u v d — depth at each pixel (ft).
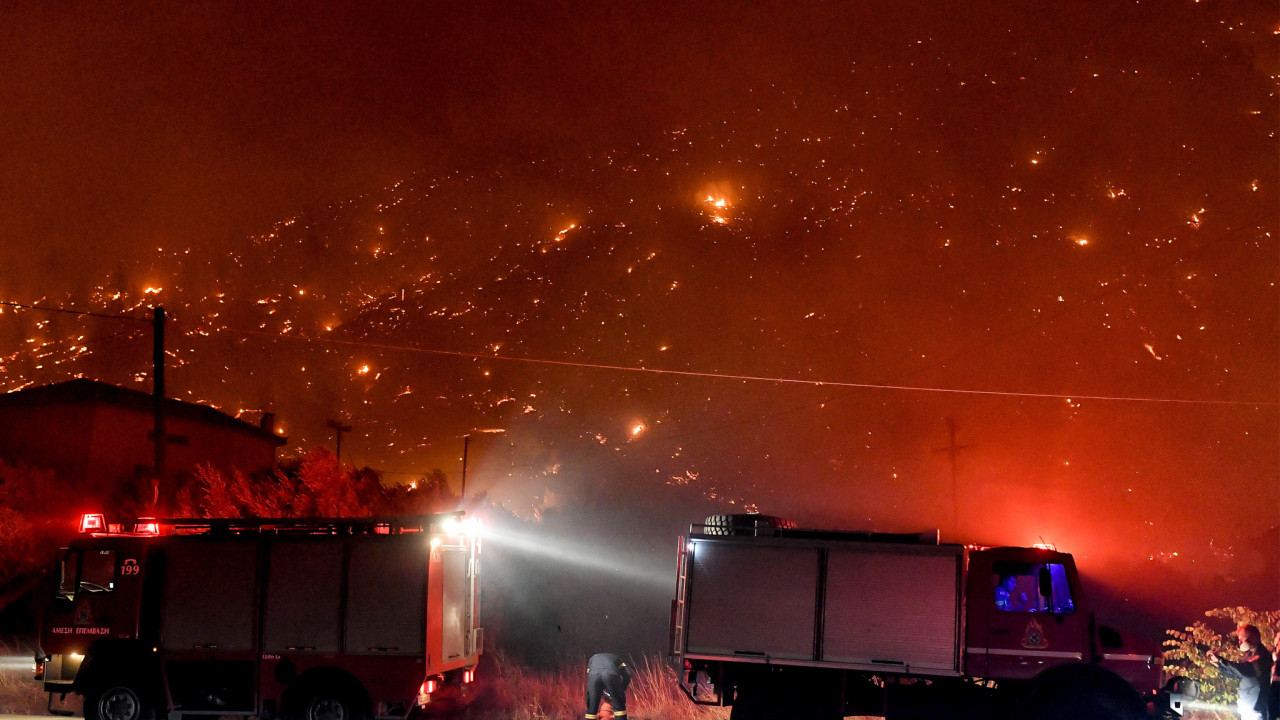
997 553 37.60
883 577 37.40
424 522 40.47
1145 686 36.09
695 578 38.52
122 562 41.42
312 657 39.14
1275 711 36.94
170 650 40.19
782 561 38.11
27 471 110.63
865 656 36.96
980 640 36.83
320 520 41.06
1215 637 46.57
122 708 40.45
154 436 80.33
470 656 42.45
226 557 40.57
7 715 44.93
